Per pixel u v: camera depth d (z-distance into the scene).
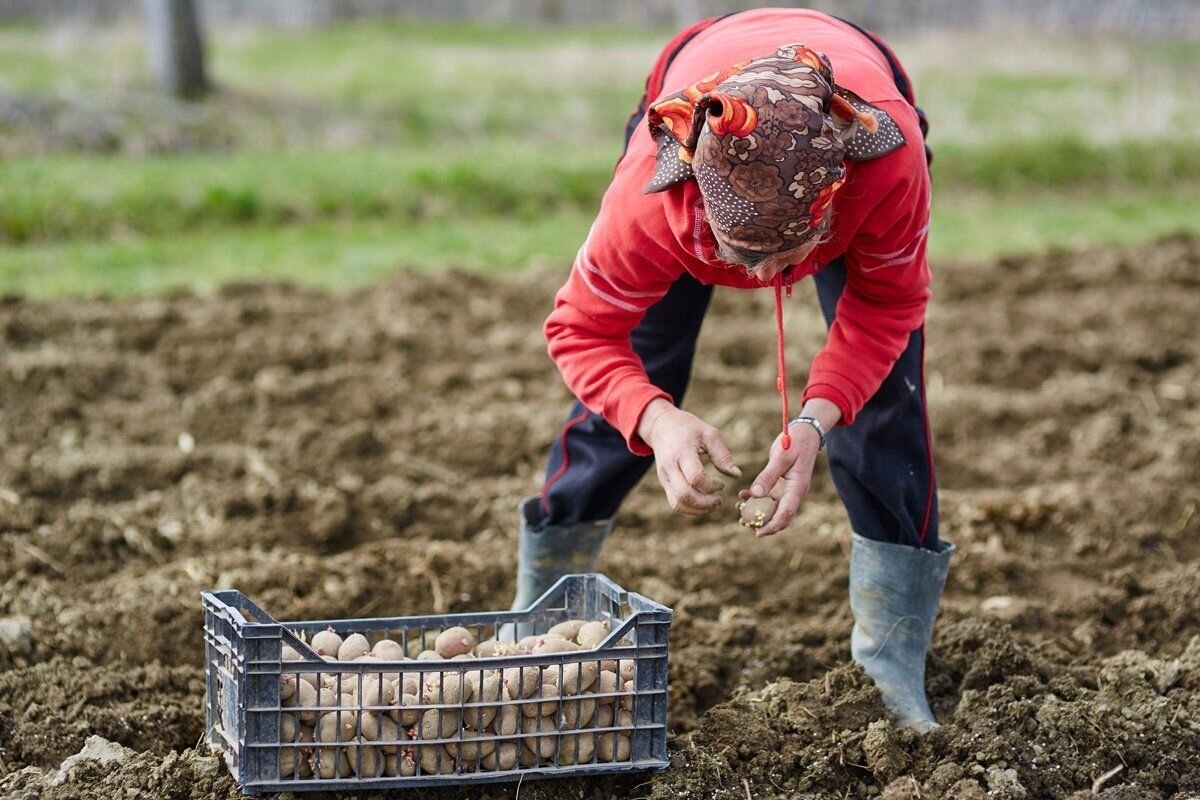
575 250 11.39
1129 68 21.78
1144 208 14.57
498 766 3.74
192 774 3.86
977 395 7.82
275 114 16.27
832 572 5.64
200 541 5.92
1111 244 11.66
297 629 4.01
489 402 7.73
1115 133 16.81
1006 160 15.85
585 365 3.72
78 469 6.39
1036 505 6.18
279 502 6.23
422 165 13.77
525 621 4.25
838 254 3.47
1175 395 7.91
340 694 3.62
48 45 19.17
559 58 21.88
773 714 4.33
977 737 4.17
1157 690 4.62
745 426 7.30
